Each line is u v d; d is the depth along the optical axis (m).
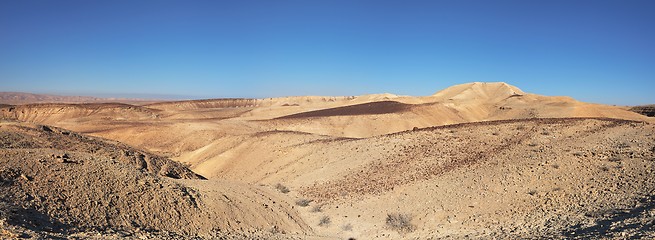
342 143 31.84
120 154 24.95
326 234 17.17
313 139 36.62
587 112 89.50
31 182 13.16
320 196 22.14
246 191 20.27
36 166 14.62
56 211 11.90
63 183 13.80
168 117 115.25
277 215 18.17
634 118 86.88
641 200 13.46
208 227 14.71
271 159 33.94
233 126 70.56
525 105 106.62
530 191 16.81
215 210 16.08
